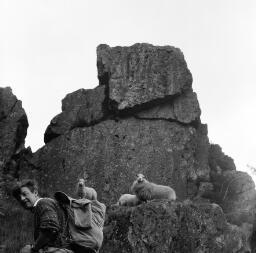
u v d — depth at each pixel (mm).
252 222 25594
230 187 27656
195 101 29000
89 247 7184
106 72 29344
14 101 29672
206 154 28578
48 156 28047
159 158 27297
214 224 23156
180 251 21891
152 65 29141
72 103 29547
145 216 21766
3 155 28031
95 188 26578
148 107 28500
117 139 27641
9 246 20609
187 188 27094
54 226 6957
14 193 7375
